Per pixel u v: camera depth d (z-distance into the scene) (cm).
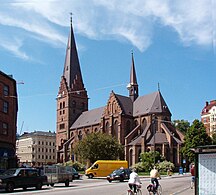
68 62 14262
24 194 2805
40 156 17938
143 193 2823
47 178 3725
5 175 3281
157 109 11075
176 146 10131
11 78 5259
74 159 11625
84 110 14262
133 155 10444
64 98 14125
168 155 10088
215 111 14788
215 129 14175
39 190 3356
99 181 5238
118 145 9981
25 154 18125
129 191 2220
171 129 10950
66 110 13962
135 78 12625
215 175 1194
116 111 11756
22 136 18750
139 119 11512
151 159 8981
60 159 13525
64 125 13962
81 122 13562
